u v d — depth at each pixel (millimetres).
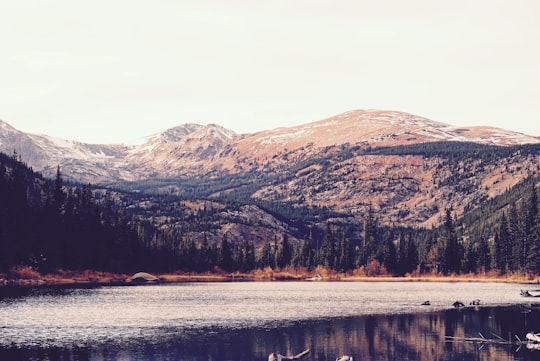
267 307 140000
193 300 158375
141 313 123562
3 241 198750
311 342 90500
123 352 81250
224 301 156000
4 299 146000
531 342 90375
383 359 78938
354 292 197625
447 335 97188
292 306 143125
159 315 120750
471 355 81312
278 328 103688
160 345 86625
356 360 78438
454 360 78250
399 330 102000
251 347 86125
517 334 98312
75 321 108875
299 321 113000
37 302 139750
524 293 174500
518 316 120812
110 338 91625
